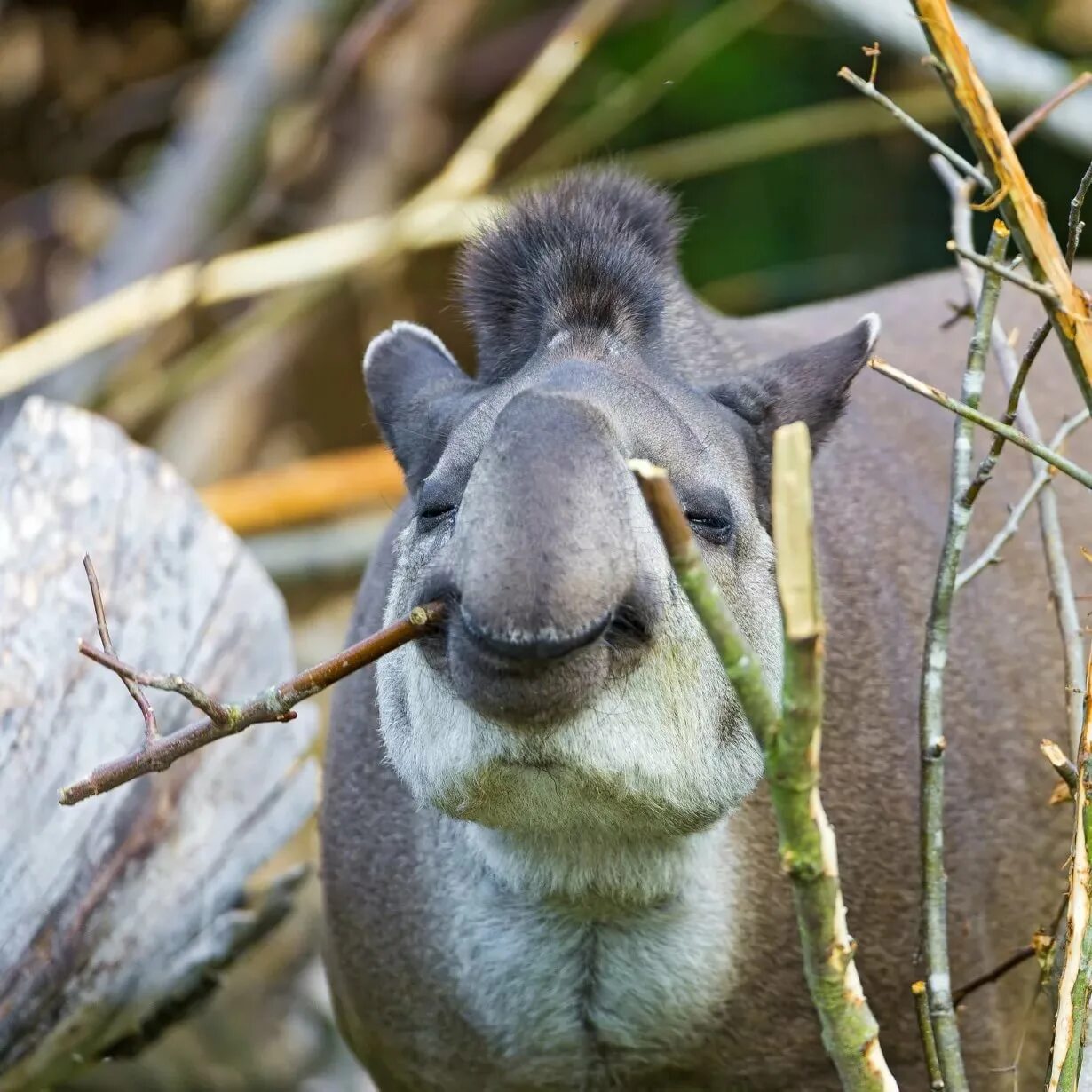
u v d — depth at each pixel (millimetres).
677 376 5805
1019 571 7176
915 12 4945
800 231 13719
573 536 4434
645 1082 6309
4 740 6516
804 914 4336
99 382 11586
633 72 13812
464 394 5945
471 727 4789
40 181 14195
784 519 3928
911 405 7387
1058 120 10820
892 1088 4613
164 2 14086
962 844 6551
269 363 12977
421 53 13773
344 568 11422
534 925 6082
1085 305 5020
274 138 12773
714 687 5027
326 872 6766
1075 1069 4879
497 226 5949
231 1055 9297
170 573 7215
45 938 6574
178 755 4977
